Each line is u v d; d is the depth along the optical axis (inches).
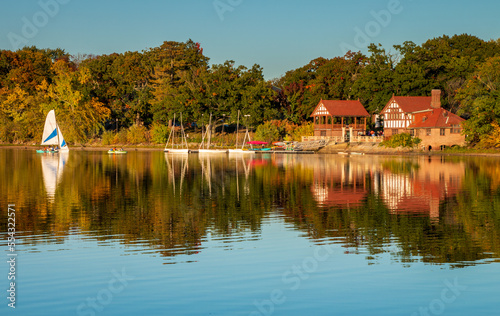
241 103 5659.5
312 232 1246.3
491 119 4190.5
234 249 1087.0
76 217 1421.0
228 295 828.6
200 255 1039.0
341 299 814.5
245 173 2765.7
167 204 1656.0
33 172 2795.3
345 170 2913.4
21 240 1153.4
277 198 1796.3
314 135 5413.4
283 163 3540.8
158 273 928.3
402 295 829.8
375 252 1069.1
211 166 3284.9
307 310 772.0
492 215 1461.6
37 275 914.7
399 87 5369.1
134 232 1237.1
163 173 2770.7
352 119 5816.9
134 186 2142.0
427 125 4598.9
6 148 5723.4
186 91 5762.8
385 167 3090.6
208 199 1769.2
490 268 957.2
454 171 2780.5
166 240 1160.8
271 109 5723.4
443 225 1325.0
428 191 1967.3
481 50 5644.7
